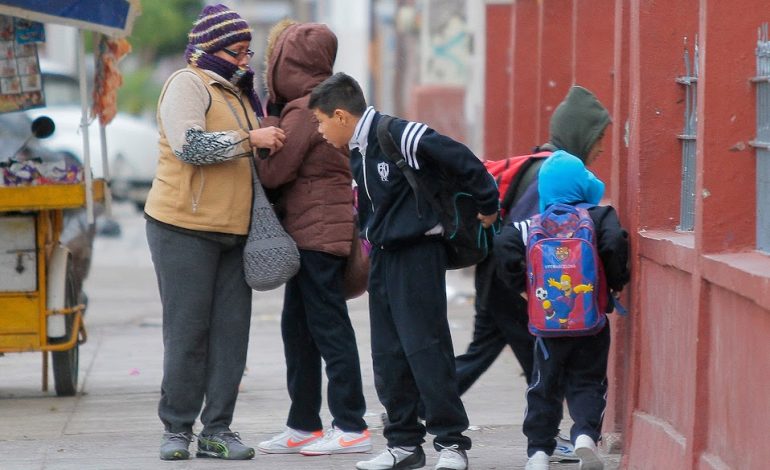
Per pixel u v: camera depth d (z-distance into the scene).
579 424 21.02
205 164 22.56
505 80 47.78
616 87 23.91
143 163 89.25
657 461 20.83
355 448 24.06
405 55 94.00
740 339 17.50
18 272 29.27
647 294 22.17
